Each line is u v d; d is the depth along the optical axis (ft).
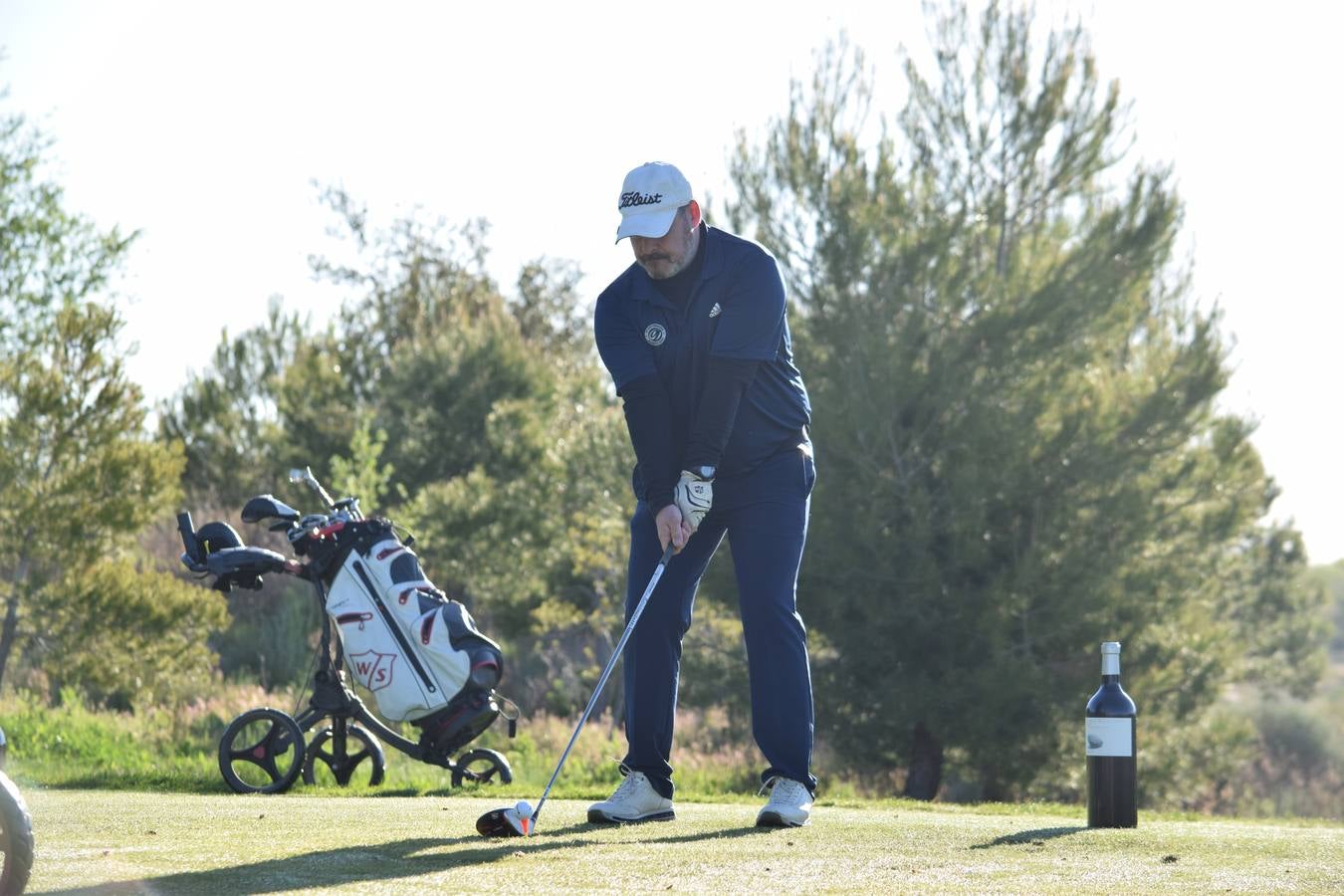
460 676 45.85
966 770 104.99
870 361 97.45
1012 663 95.45
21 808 12.61
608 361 25.48
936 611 98.43
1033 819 27.58
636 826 24.18
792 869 17.98
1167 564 102.42
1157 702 103.55
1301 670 207.92
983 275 100.63
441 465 184.03
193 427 186.19
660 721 25.91
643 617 25.99
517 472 181.88
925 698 96.17
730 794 40.11
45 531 97.19
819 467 100.63
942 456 99.55
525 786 40.81
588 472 135.64
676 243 24.52
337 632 46.85
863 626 99.50
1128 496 98.32
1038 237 104.73
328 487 172.24
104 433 99.91
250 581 46.39
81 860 18.07
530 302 273.95
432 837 21.21
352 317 247.70
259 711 44.73
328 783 57.77
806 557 99.50
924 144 104.99
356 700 47.09
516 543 159.12
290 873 16.89
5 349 176.55
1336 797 180.96
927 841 21.79
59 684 105.91
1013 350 98.94
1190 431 100.07
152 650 100.01
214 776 48.14
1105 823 25.09
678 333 25.00
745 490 25.58
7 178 177.37
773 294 24.85
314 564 46.83
